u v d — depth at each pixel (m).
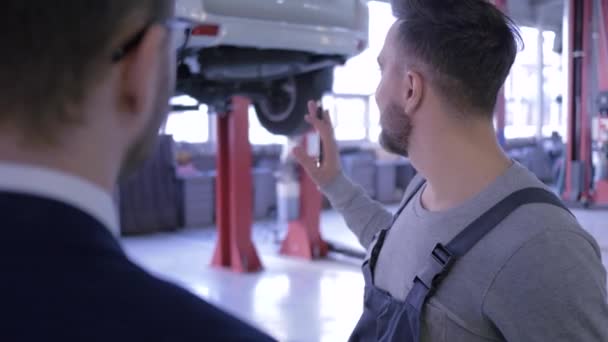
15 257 0.34
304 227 5.75
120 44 0.39
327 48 3.22
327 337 3.61
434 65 0.94
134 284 0.37
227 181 5.39
